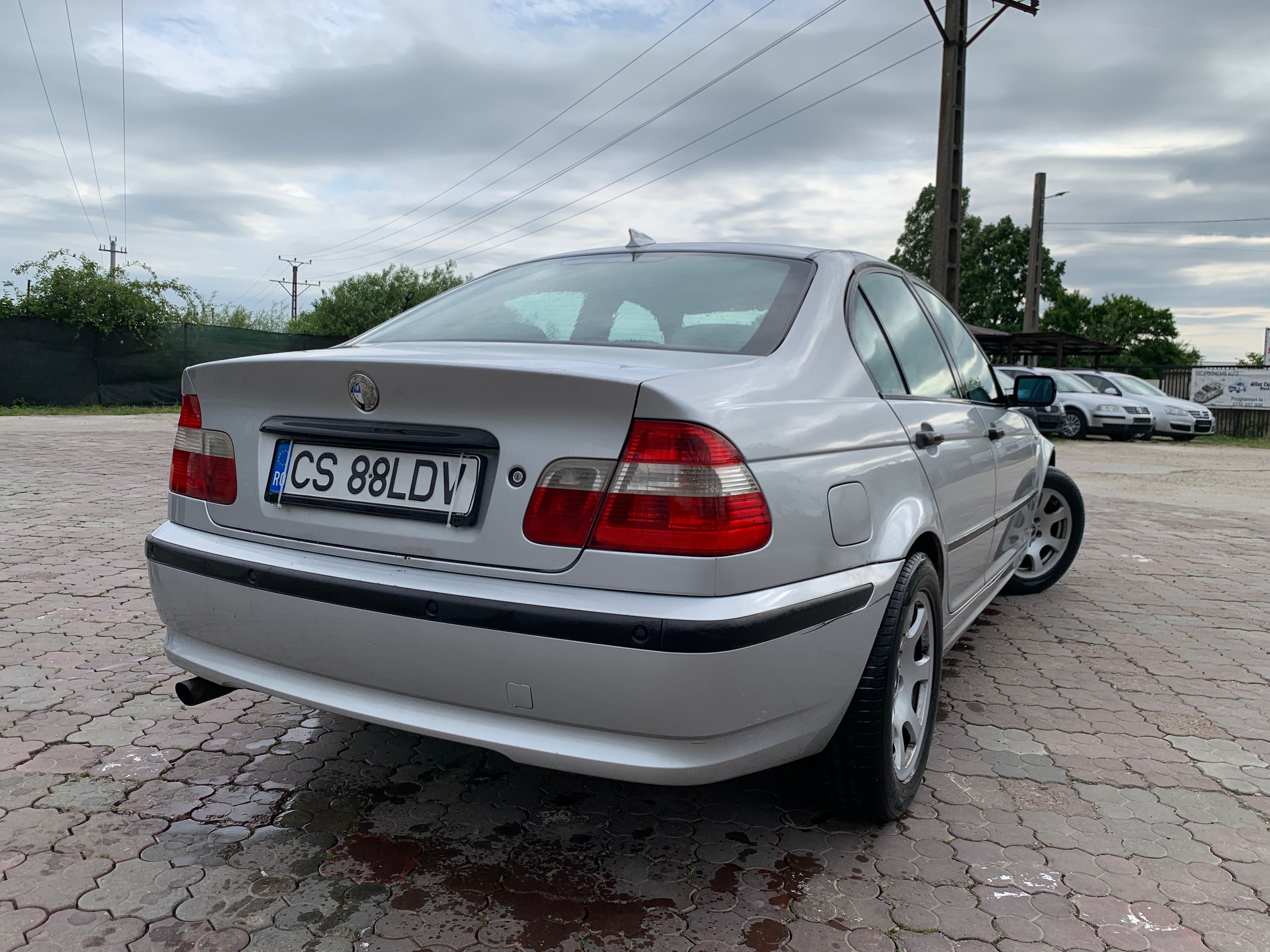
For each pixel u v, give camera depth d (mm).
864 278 2812
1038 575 5184
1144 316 58531
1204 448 18656
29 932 1911
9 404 19062
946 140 16719
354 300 41219
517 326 2521
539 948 1910
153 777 2643
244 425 2262
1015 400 3904
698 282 2580
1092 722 3273
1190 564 6203
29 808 2441
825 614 2023
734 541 1802
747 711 1865
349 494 2078
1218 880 2238
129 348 20375
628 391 1789
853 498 2176
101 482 8188
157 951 1865
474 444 1910
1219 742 3117
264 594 2135
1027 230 57906
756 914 2051
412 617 1925
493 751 1912
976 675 3773
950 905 2102
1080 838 2434
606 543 1801
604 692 1795
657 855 2295
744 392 1979
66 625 3973
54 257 19750
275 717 3102
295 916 2000
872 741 2268
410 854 2270
